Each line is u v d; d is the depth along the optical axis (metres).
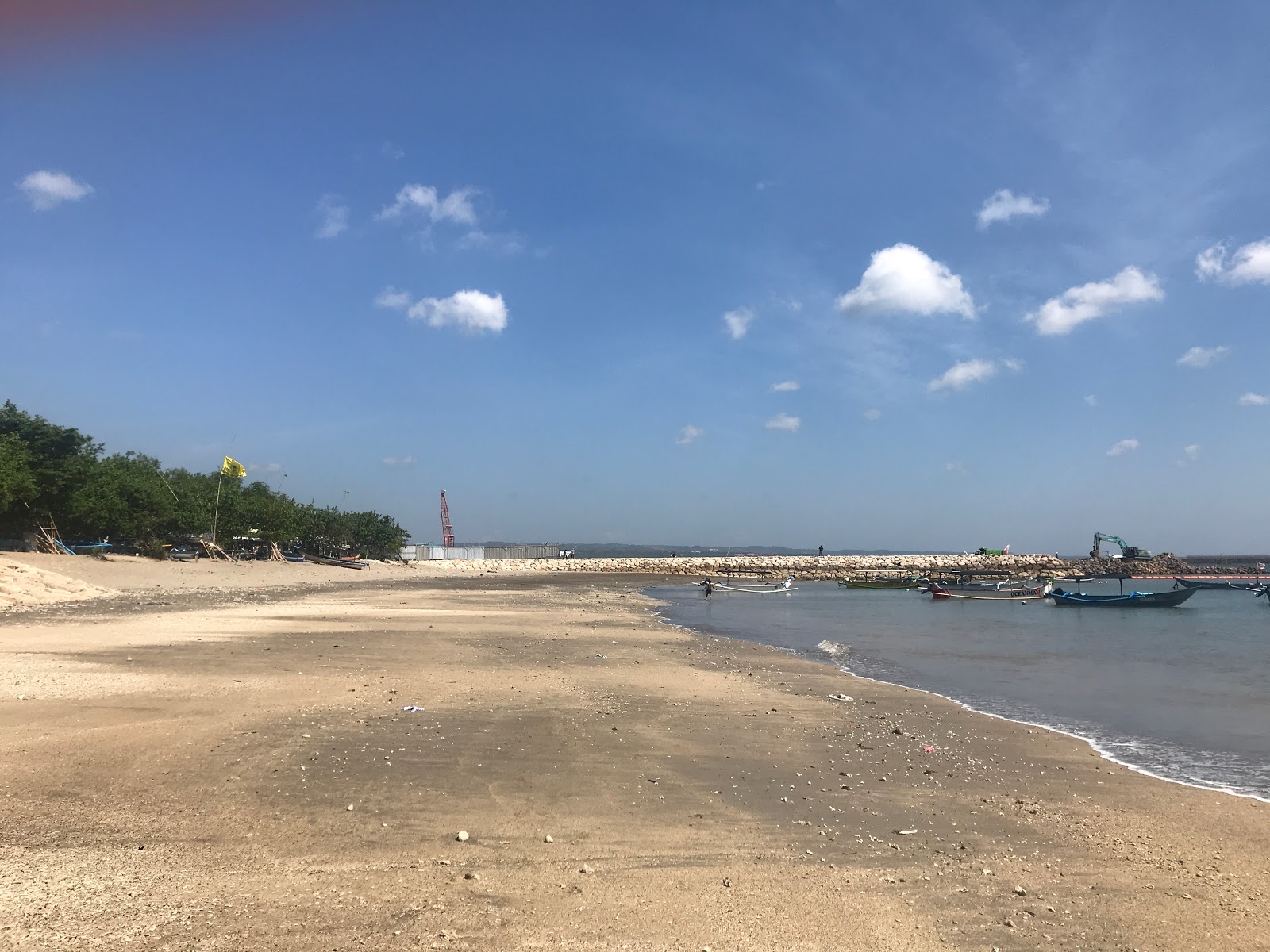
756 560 145.12
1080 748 15.72
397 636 30.75
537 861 8.70
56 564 58.72
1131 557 138.75
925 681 24.58
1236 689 23.39
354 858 8.54
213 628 31.67
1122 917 7.91
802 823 10.48
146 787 10.62
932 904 8.05
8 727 13.43
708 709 18.00
